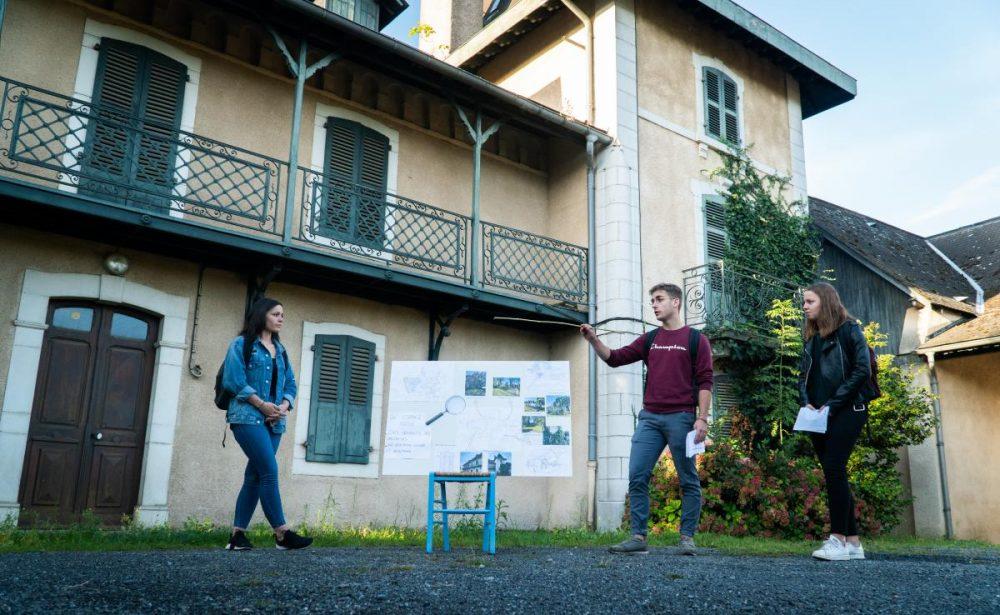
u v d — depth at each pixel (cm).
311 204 788
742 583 319
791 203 1234
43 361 686
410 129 975
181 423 739
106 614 236
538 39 1170
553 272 1049
